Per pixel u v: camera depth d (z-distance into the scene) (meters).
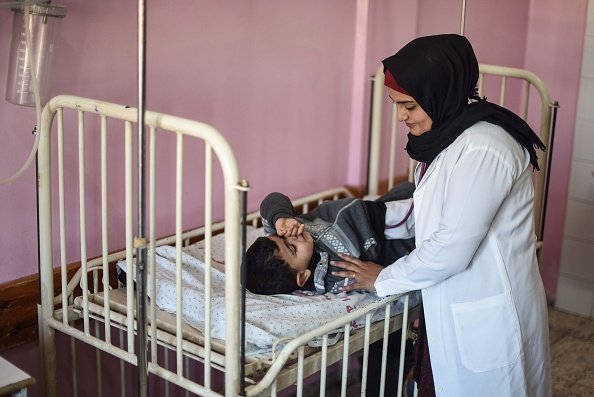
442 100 1.84
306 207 2.78
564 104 3.52
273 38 2.59
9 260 2.08
